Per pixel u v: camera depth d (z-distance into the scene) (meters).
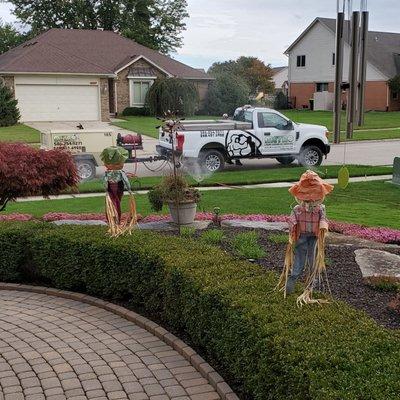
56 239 6.70
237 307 4.36
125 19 49.47
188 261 5.56
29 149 8.90
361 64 7.53
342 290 5.81
